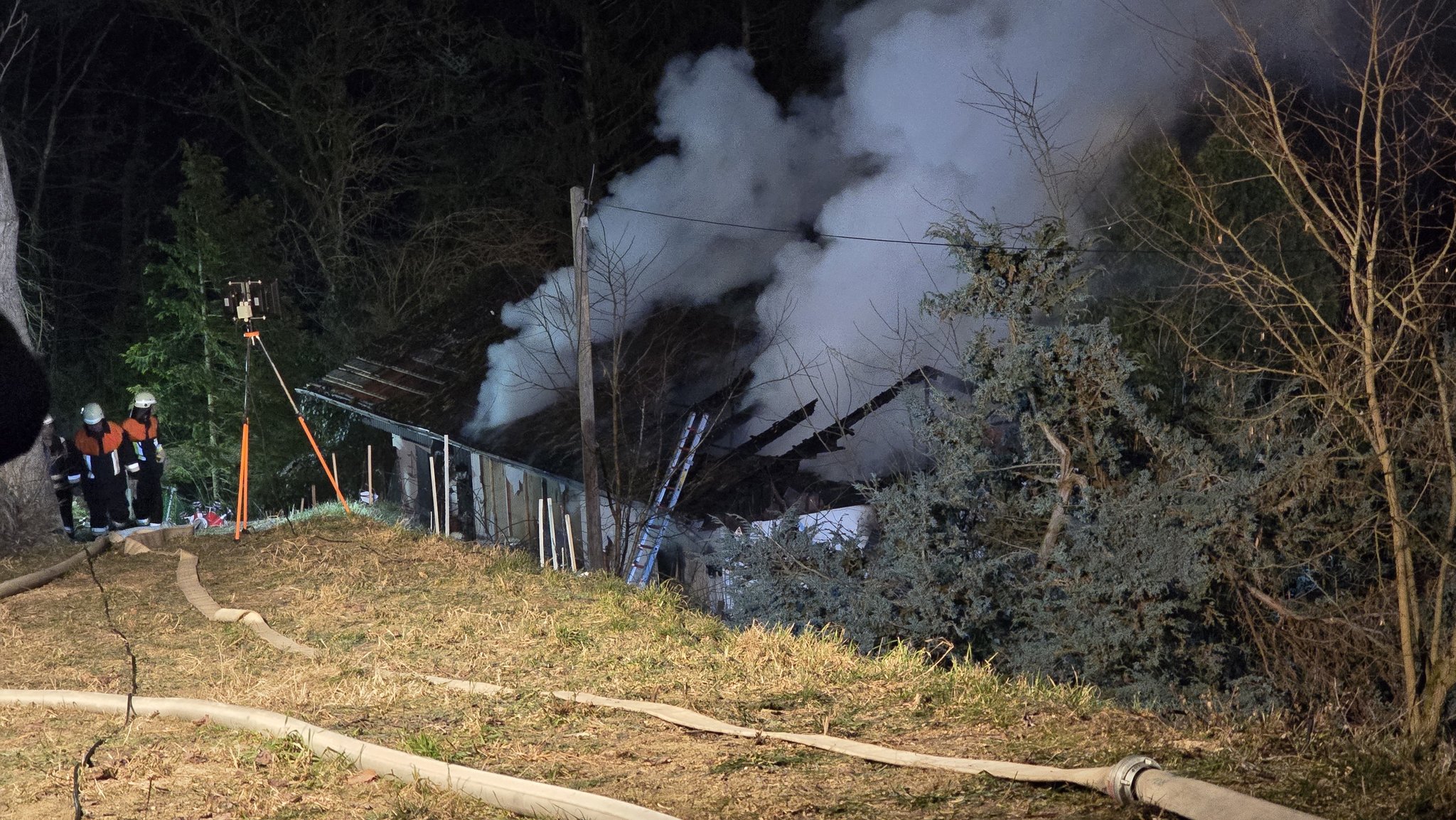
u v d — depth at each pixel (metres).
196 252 28.59
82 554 12.05
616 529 15.78
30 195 37.97
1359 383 11.38
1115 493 12.38
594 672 7.37
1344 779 4.57
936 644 12.26
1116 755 4.99
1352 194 11.27
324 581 10.54
